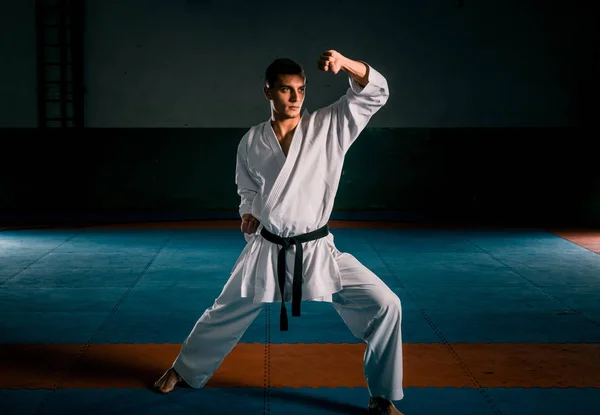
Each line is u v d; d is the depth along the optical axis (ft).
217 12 36.27
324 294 10.47
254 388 12.18
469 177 37.09
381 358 10.61
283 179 10.32
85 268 22.50
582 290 19.79
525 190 36.83
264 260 10.80
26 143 36.24
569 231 31.32
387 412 10.82
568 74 36.27
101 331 15.57
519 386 12.32
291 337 15.03
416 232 30.48
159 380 12.12
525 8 36.09
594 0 35.81
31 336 15.16
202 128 36.88
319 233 10.73
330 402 11.59
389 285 20.39
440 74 36.63
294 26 36.35
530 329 15.85
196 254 24.99
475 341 14.94
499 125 36.76
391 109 36.94
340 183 37.37
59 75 36.29
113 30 36.11
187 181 37.17
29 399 11.67
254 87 36.73
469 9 36.19
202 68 36.58
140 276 21.34
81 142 36.55
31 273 21.71
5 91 36.04
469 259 24.41
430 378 12.70
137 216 35.32
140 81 36.50
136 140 36.78
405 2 36.19
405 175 37.27
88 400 11.64
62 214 35.91
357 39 36.45
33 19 35.73
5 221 33.40
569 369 13.20
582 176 36.32
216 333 11.65
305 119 10.57
